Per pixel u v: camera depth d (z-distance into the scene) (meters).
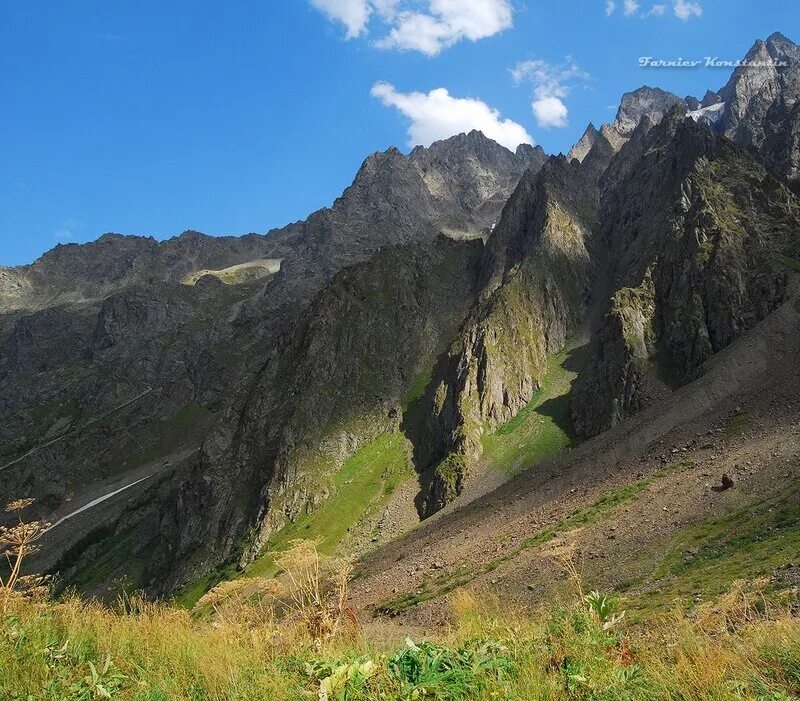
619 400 131.75
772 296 125.75
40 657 10.48
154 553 169.12
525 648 10.95
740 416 80.62
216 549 150.38
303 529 140.62
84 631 12.69
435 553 85.88
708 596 29.88
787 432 61.44
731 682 9.45
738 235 142.88
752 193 156.62
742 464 56.84
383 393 179.75
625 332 140.38
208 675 10.74
